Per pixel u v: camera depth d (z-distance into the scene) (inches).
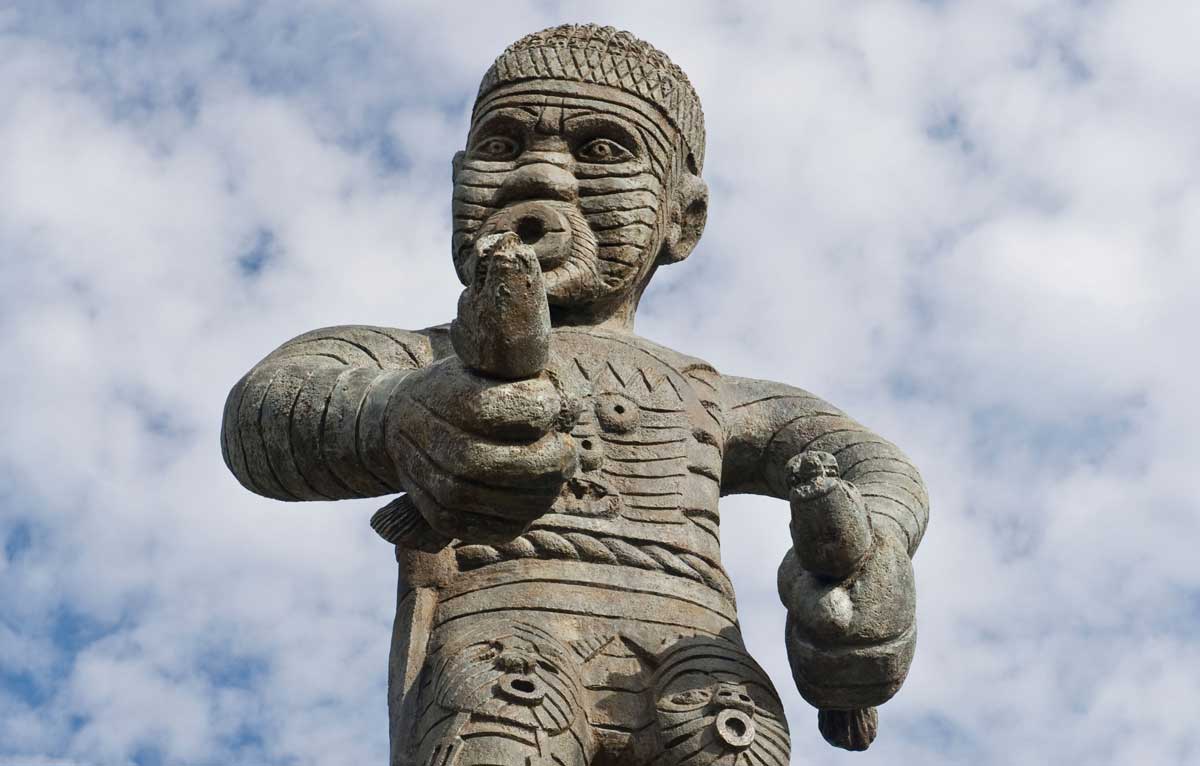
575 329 250.2
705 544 233.5
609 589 224.1
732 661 220.8
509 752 202.1
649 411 240.2
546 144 258.4
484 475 195.3
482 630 217.5
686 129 269.0
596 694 216.4
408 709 215.5
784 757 215.0
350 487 220.2
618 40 267.6
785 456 251.1
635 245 254.7
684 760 212.4
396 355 239.3
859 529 215.8
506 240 193.9
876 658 215.3
